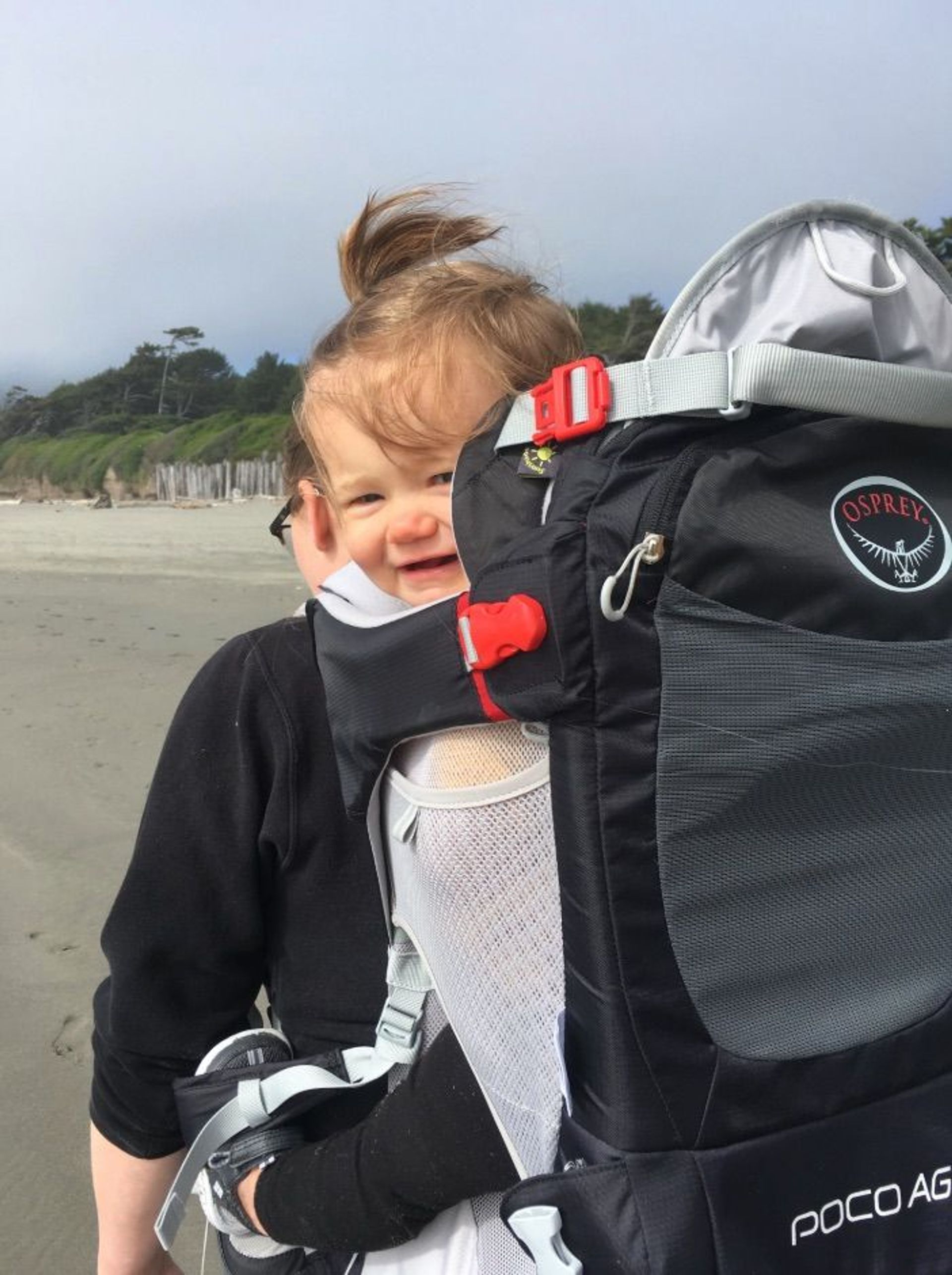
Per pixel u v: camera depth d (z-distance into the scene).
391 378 0.89
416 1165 0.81
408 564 0.91
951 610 0.77
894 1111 0.77
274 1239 0.92
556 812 0.71
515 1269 0.83
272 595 10.10
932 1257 0.77
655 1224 0.69
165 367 65.31
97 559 13.88
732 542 0.68
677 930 0.70
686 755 0.69
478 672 0.72
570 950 0.72
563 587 0.68
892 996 0.78
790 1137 0.73
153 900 0.97
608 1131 0.70
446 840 0.77
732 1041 0.72
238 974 1.01
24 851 3.72
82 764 4.67
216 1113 0.93
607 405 0.71
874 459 0.76
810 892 0.74
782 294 0.75
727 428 0.72
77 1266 1.94
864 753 0.74
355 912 0.96
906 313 0.79
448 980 0.79
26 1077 2.46
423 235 1.09
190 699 0.99
